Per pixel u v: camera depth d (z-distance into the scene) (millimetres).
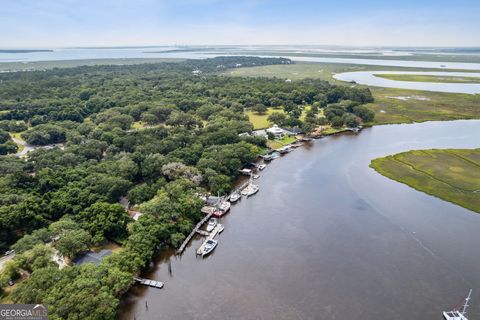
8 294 81188
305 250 107125
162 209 112250
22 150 189750
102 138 184750
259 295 88250
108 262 87938
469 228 118938
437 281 93188
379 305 84875
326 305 84875
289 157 192875
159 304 84875
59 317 69500
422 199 140000
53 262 86438
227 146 174375
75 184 124875
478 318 80688
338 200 140250
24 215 103062
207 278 94625
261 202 139375
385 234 115562
